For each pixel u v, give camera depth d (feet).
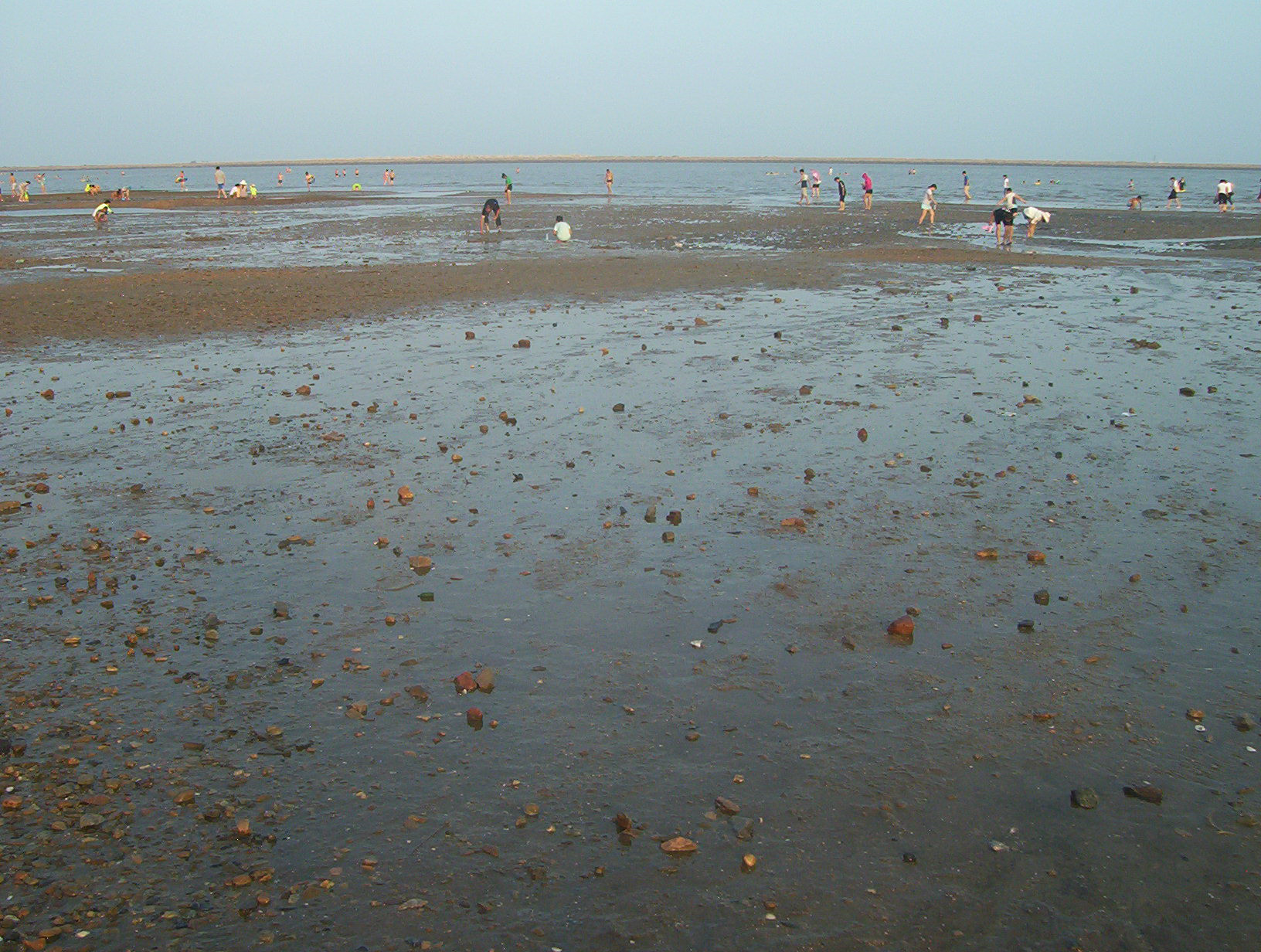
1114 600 22.93
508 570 25.22
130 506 30.22
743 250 109.50
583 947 13.23
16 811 16.07
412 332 59.06
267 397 43.47
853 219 161.58
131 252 112.06
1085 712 18.53
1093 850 14.98
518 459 34.12
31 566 25.85
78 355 53.31
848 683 19.66
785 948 13.17
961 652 20.76
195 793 16.49
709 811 15.96
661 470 32.73
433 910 13.89
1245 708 18.52
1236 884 14.25
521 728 18.31
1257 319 60.08
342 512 29.43
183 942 13.33
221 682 20.03
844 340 54.65
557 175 542.16
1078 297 70.54
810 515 28.53
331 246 118.11
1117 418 37.99
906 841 15.26
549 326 60.80
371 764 17.28
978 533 26.99
